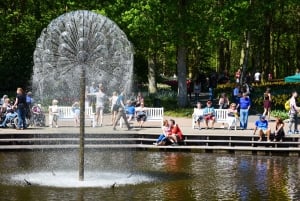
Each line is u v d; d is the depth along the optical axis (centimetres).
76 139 2559
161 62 7419
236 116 2884
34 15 4706
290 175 1947
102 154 2414
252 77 5550
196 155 2420
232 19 3738
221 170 2038
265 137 2583
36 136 2573
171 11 3581
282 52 6750
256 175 1939
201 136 2600
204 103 4181
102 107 2873
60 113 2872
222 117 2908
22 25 4575
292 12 5912
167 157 2347
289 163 2227
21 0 4709
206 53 5966
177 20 3600
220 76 5694
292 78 3984
